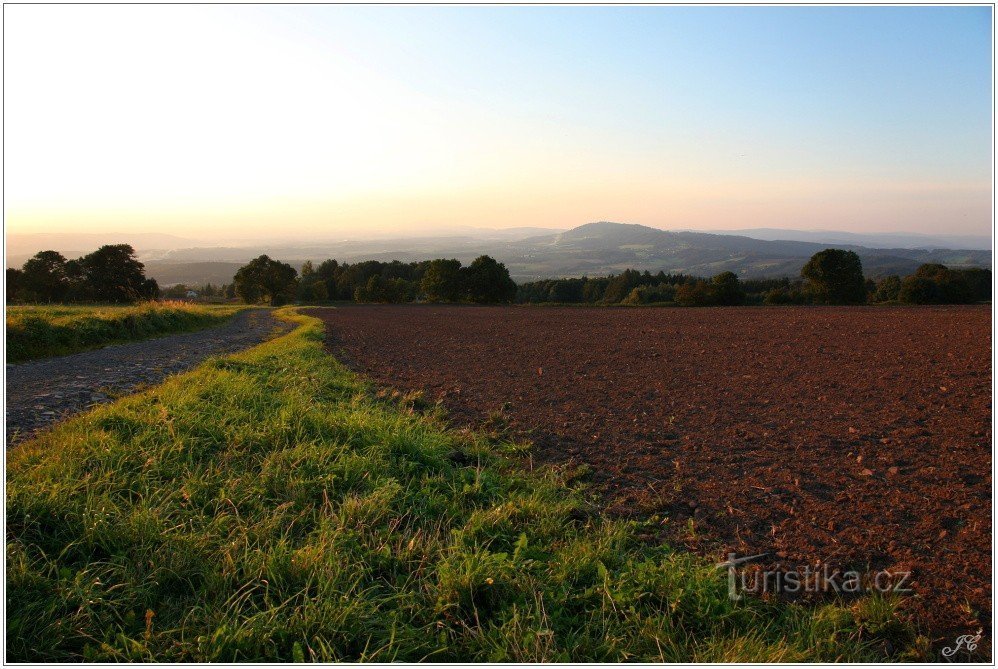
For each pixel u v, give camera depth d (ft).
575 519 15.31
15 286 282.97
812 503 16.11
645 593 11.32
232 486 15.11
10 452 16.74
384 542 13.14
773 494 16.85
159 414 20.29
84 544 12.06
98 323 65.77
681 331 75.66
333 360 45.03
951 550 13.23
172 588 11.35
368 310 181.37
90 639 9.91
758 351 50.75
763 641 10.19
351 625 10.31
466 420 26.25
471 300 294.87
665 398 30.55
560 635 10.57
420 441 19.93
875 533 14.20
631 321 100.78
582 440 22.86
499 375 39.34
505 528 14.17
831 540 13.94
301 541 12.98
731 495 16.89
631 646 10.10
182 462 16.66
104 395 28.91
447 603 11.00
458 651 10.11
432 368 43.11
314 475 16.40
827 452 20.49
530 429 24.61
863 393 30.37
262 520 13.61
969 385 31.35
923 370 37.11
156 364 43.83
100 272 293.84
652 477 18.54
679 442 22.27
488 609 11.26
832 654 9.93
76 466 15.31
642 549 13.62
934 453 19.90
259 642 9.80
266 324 115.55
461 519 14.76
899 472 18.17
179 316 91.30
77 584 10.66
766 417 25.85
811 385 33.22
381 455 18.13
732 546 13.84
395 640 10.13
